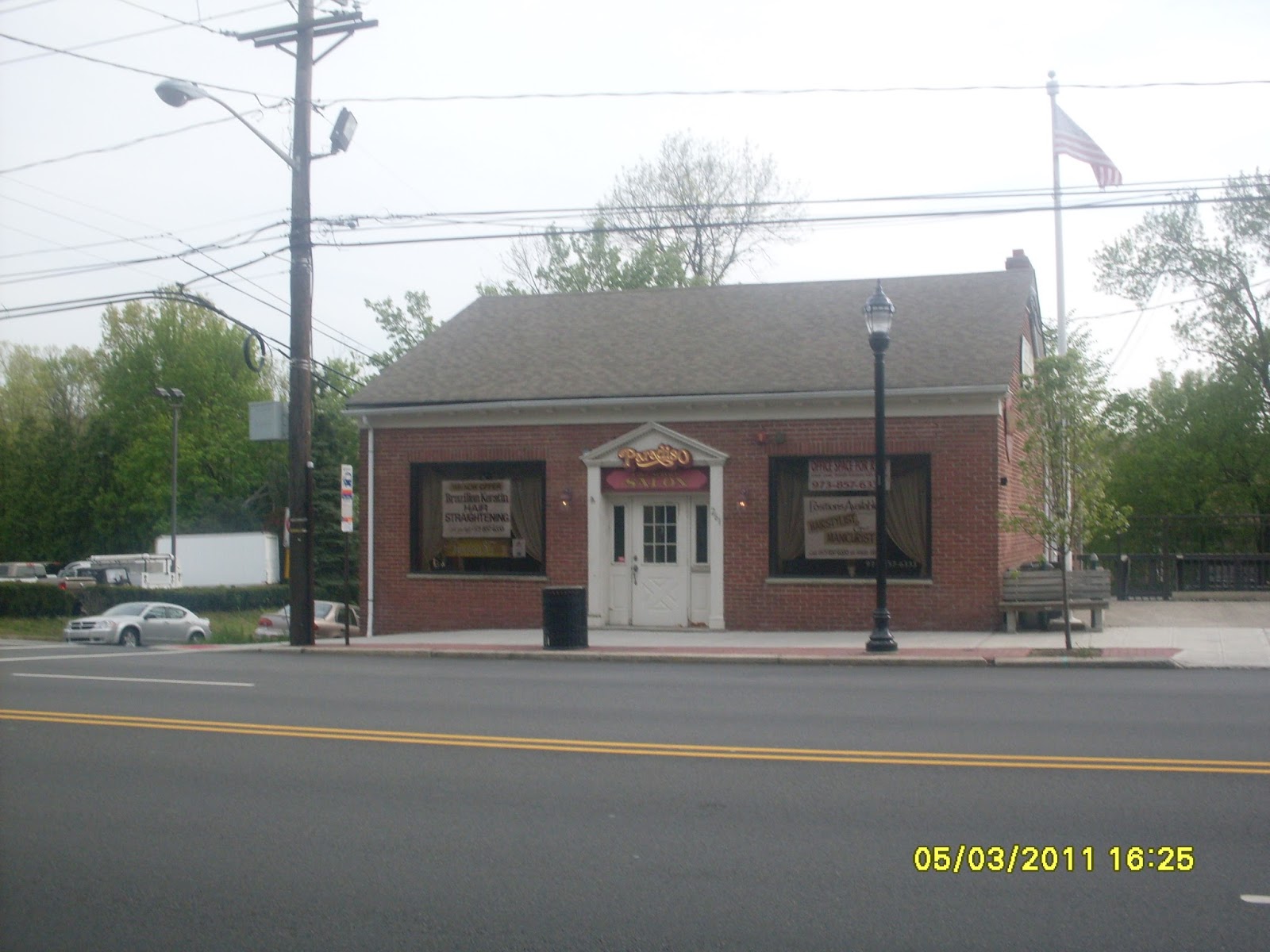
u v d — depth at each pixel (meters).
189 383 67.69
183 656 18.58
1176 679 13.80
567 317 24.81
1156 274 39.84
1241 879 6.13
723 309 23.89
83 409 81.06
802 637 19.06
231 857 6.75
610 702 12.26
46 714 11.67
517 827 7.25
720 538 20.33
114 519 72.00
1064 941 5.31
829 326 22.12
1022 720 10.74
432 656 18.08
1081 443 16.36
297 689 13.60
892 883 6.11
